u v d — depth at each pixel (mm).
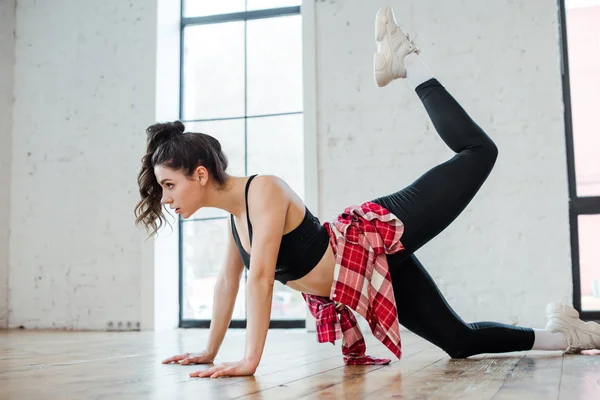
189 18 5051
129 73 4836
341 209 4309
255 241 1765
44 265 4824
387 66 2227
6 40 5066
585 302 3996
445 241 4137
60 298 4762
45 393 1432
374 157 4305
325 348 2814
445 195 1996
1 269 4879
